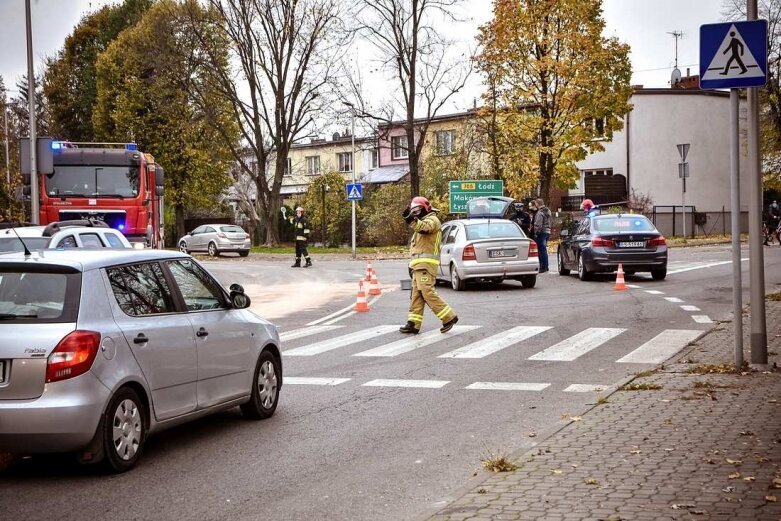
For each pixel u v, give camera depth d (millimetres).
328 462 7121
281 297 22406
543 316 16703
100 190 25766
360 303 18766
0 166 55344
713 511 5160
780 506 5227
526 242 22000
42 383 6426
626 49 44719
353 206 41500
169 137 60875
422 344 13766
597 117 45188
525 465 6465
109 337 6738
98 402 6566
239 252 45000
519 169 44562
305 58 49125
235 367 8336
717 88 9664
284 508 5902
